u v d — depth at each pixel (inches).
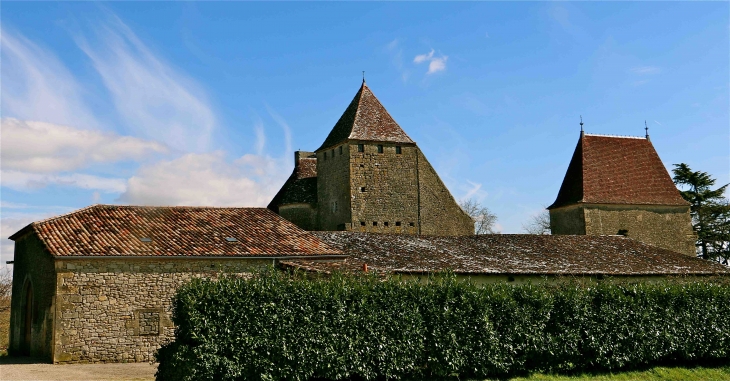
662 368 842.2
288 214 1876.2
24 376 747.4
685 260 1391.5
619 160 1963.6
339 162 1803.6
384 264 1080.2
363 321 717.9
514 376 768.9
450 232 1865.2
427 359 740.7
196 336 649.0
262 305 684.7
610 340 812.0
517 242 1353.3
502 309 775.7
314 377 701.3
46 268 946.7
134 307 917.8
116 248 930.7
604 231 1854.1
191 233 1044.5
